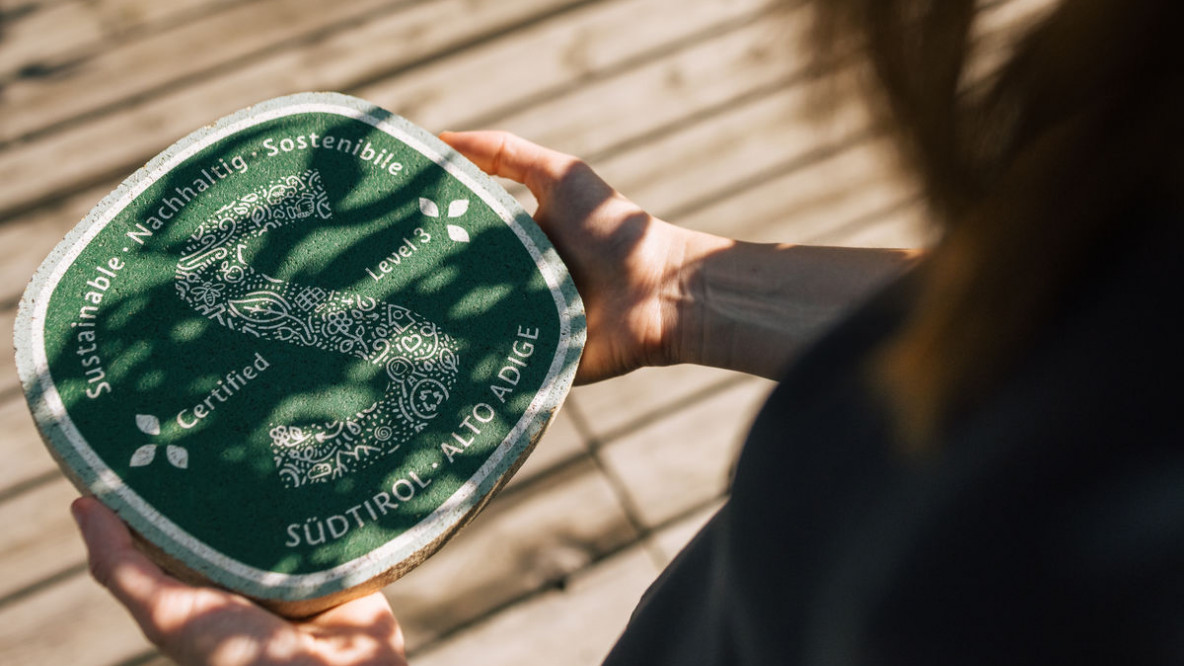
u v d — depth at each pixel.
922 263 0.61
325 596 0.88
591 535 1.26
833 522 0.64
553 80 1.46
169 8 1.48
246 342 0.91
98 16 1.47
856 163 1.38
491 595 1.24
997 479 0.52
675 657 0.89
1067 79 0.43
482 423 0.91
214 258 0.92
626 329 1.01
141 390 0.89
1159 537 0.46
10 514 1.25
